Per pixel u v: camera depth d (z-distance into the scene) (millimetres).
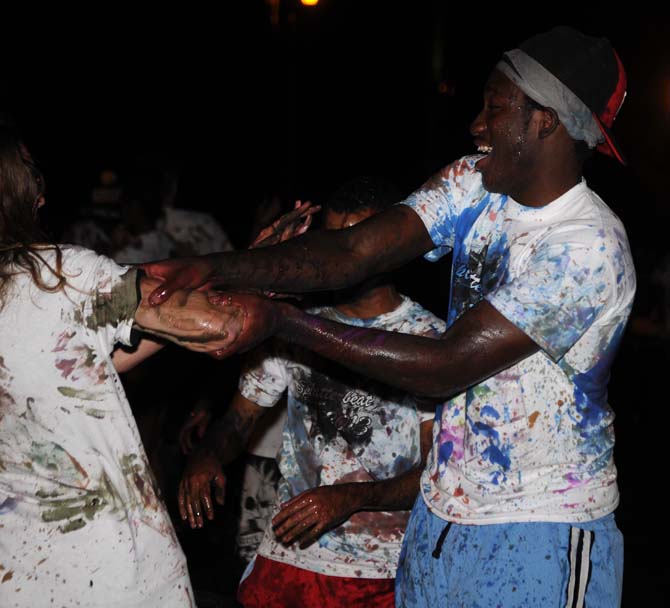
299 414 3143
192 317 2287
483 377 2385
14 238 2293
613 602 2533
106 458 2266
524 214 2541
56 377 2225
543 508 2457
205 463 3166
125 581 2248
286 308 2389
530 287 2355
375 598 3055
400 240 2744
